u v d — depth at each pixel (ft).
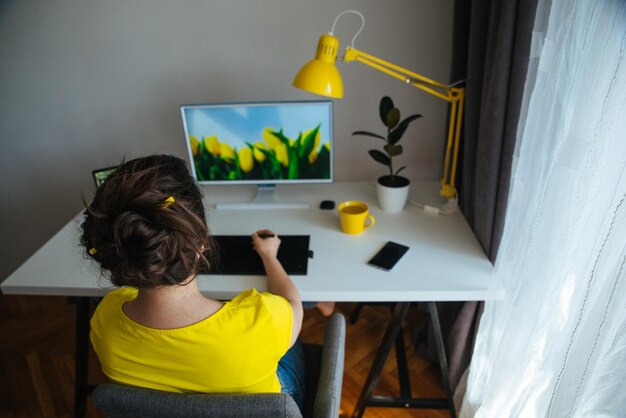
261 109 4.31
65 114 5.73
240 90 5.45
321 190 5.26
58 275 3.69
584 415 2.63
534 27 2.73
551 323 2.74
